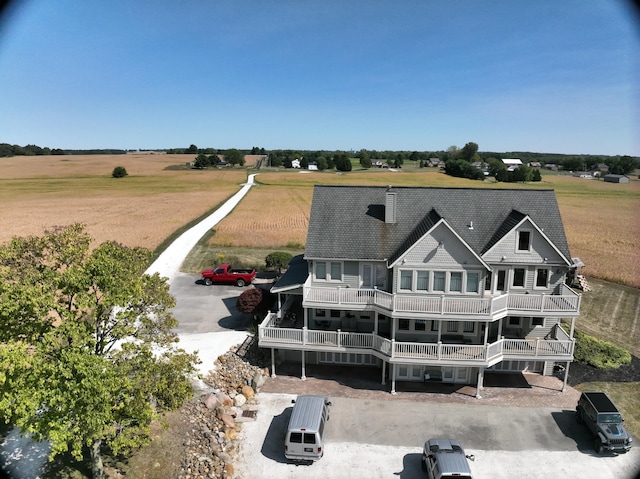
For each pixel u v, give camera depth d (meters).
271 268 48.72
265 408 25.09
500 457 21.42
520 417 24.59
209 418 22.98
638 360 30.83
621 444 21.27
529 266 27.59
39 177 166.88
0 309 13.95
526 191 31.02
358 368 29.62
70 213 87.31
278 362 30.05
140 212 88.94
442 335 28.66
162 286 19.23
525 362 29.11
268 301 33.44
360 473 20.41
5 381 13.57
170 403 17.64
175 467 19.33
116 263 16.94
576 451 21.91
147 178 166.88
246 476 20.08
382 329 29.58
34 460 18.48
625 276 49.00
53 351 14.80
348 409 25.17
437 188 31.78
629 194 134.75
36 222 76.88
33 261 16.75
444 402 25.98
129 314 18.09
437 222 25.81
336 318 30.03
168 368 17.64
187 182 154.00
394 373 26.59
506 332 28.91
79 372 13.63
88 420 14.11
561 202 117.69
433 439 20.81
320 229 29.86
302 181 157.00
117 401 16.06
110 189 132.38
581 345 31.56
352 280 28.94
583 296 43.19
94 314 16.55
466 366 26.06
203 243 61.78
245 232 69.62
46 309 14.84
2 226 72.81
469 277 26.72
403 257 26.61
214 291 42.41
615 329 35.75
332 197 31.83
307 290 27.70
